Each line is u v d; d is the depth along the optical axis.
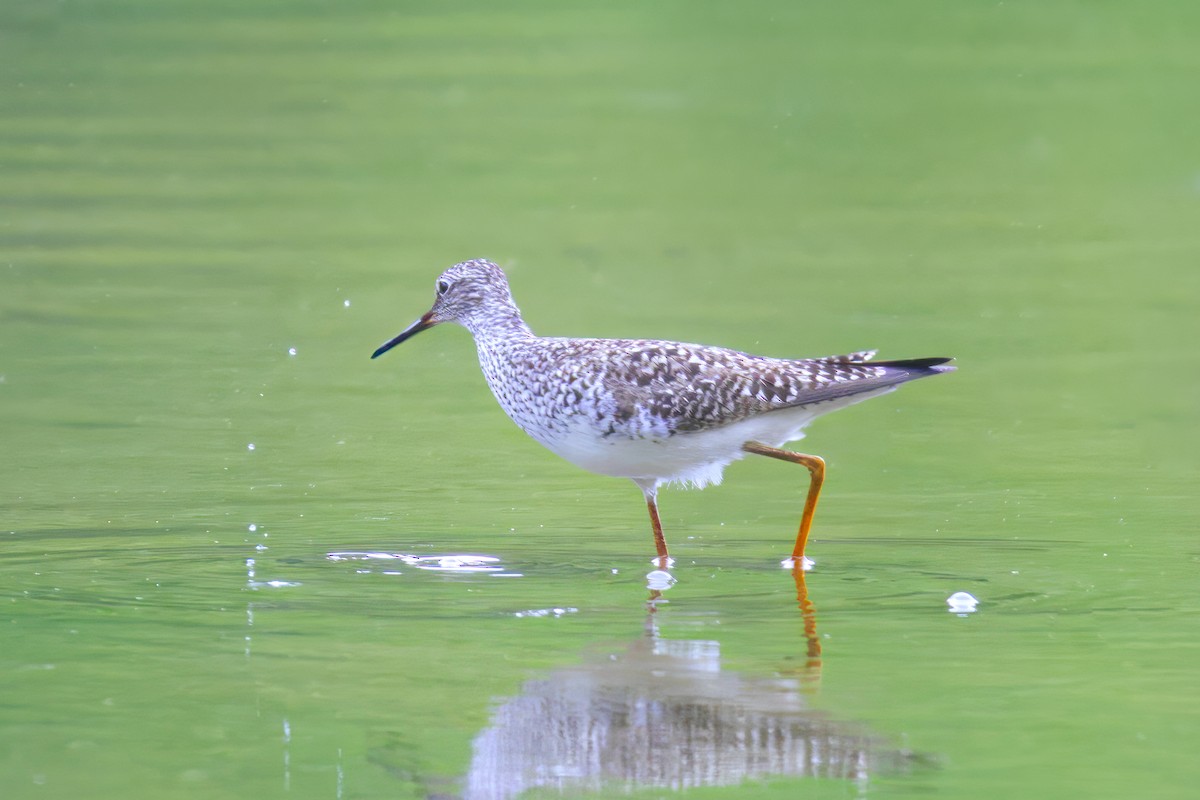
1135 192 24.84
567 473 14.45
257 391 16.98
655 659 9.67
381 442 15.33
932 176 25.78
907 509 13.20
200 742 8.57
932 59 32.09
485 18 35.47
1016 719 8.80
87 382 17.11
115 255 21.94
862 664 9.59
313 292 20.56
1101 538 12.22
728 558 11.88
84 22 34.59
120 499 13.35
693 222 23.62
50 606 10.60
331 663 9.65
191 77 30.73
